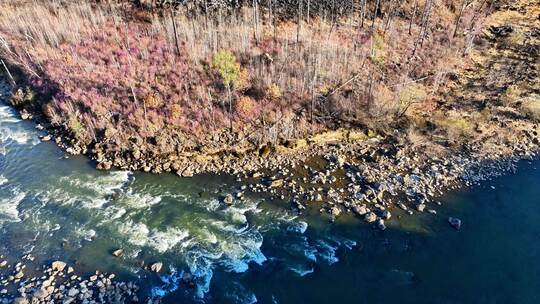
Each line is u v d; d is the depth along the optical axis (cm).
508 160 3109
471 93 3691
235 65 3481
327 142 3256
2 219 2603
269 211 2703
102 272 2302
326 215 2666
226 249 2461
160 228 2577
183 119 3244
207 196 2811
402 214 2666
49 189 2831
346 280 2292
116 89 3503
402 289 2247
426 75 3834
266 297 2208
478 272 2330
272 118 3297
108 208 2703
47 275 2267
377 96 3456
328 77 3625
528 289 2245
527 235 2539
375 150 3203
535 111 3459
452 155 3156
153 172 2978
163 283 2262
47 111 3472
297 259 2406
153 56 3853
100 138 3212
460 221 2608
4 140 3266
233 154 3127
